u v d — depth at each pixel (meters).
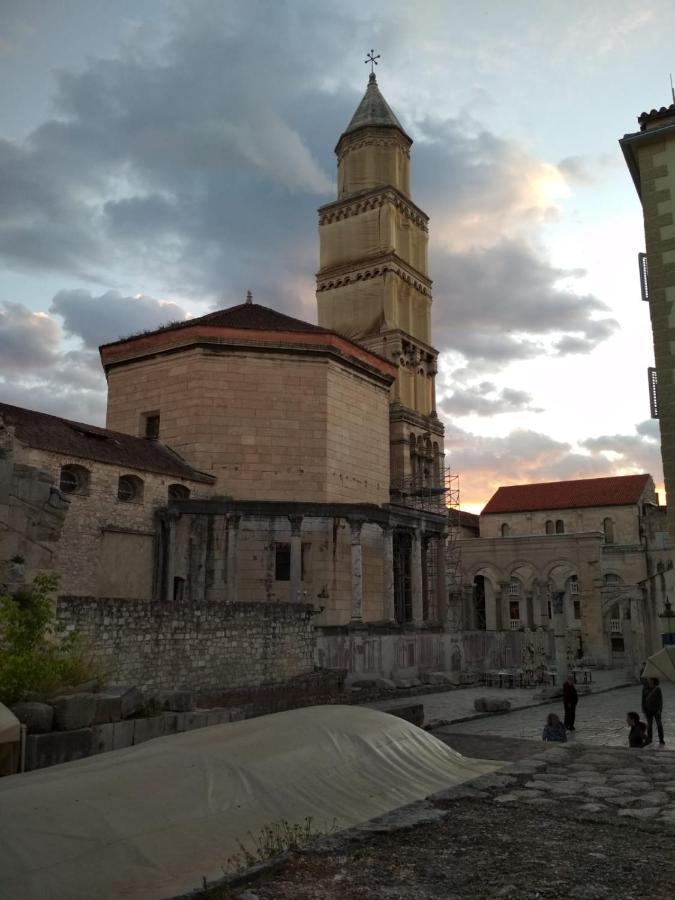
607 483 94.25
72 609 20.53
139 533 36.19
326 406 44.28
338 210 68.06
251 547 41.16
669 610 24.16
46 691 14.16
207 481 41.03
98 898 6.62
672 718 29.89
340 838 8.21
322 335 44.72
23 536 15.98
